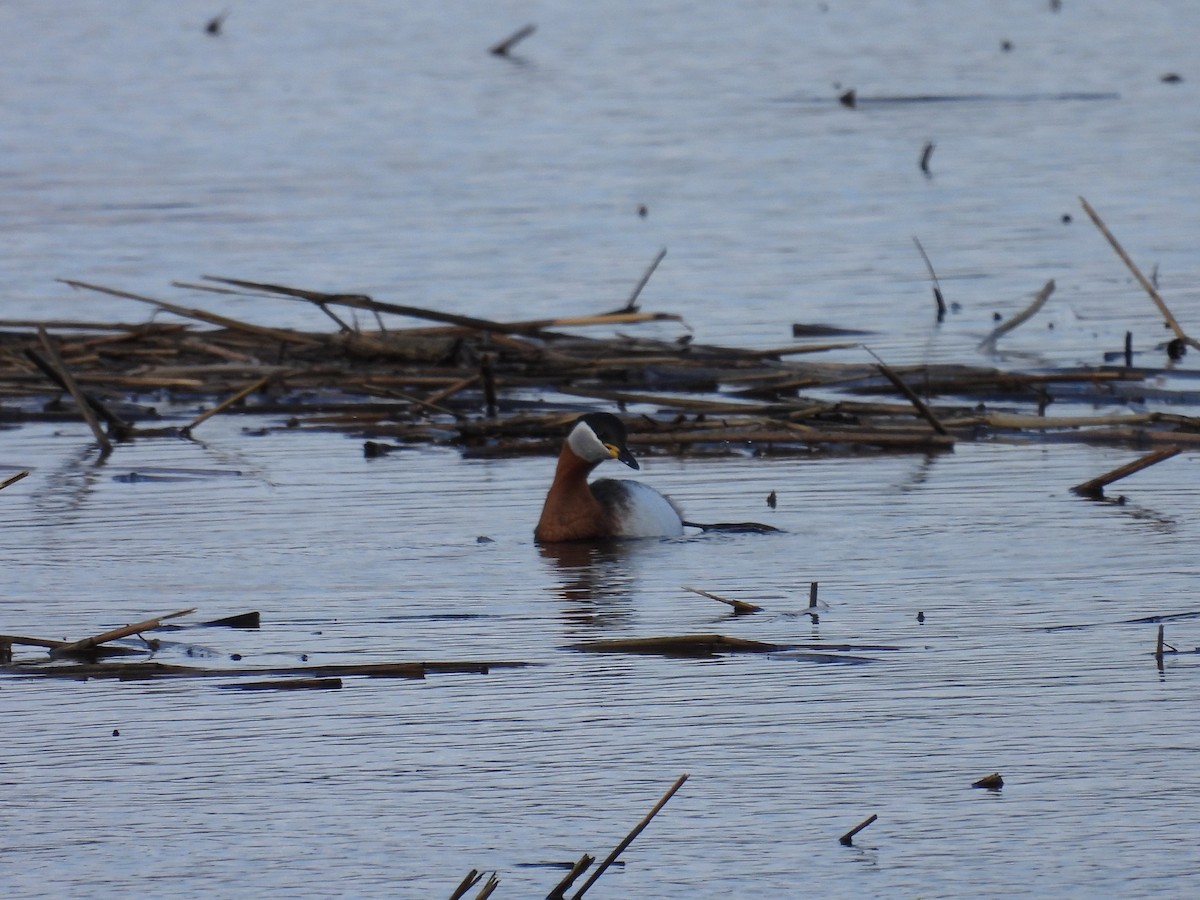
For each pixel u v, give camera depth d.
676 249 27.48
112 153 35.97
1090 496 16.06
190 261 26.89
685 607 13.13
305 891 8.82
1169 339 21.98
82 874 9.02
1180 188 31.00
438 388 20.38
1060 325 22.77
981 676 11.40
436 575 14.12
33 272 26.17
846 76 45.47
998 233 28.12
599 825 9.44
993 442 18.19
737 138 37.12
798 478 17.05
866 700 11.05
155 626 12.29
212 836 9.41
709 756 10.25
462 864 9.06
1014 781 9.81
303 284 25.41
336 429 19.22
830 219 29.44
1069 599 13.00
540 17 57.19
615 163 34.66
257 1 60.72
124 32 53.91
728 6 59.16
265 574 14.15
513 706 11.09
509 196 31.62
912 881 8.77
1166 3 58.00
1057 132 36.94
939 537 14.84
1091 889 8.64
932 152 35.12
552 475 17.42
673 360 20.59
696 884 8.79
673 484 16.98
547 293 24.81
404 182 32.97
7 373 20.81
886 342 22.16
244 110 41.19
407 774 10.11
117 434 19.11
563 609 13.15
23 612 13.21
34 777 10.12
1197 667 11.45
